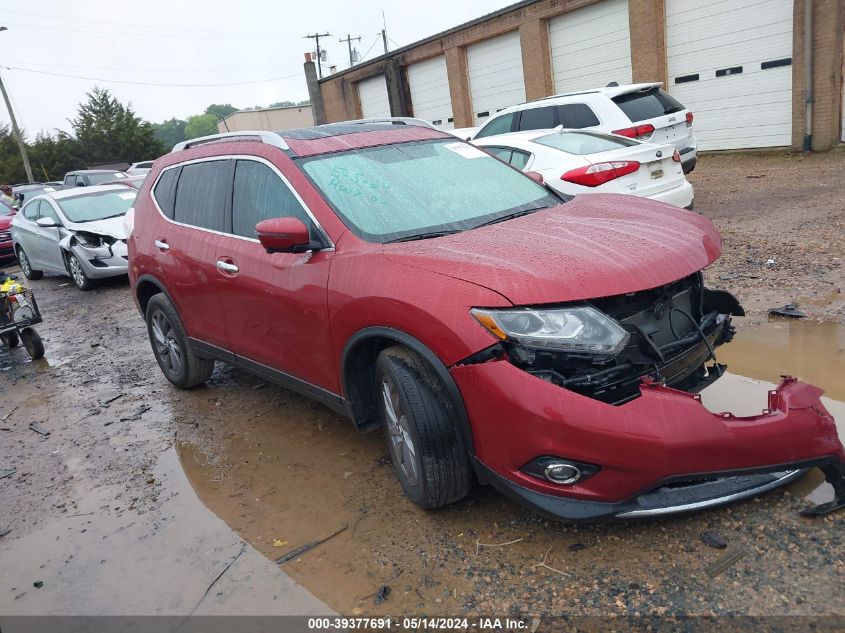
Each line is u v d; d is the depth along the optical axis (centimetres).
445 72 2328
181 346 520
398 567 293
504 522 312
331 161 388
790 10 1351
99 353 717
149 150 6338
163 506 378
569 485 265
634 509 262
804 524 278
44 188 2483
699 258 308
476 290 276
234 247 418
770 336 484
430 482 302
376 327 312
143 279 531
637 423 254
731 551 269
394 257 313
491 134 1089
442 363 284
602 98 945
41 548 354
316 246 348
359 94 2805
